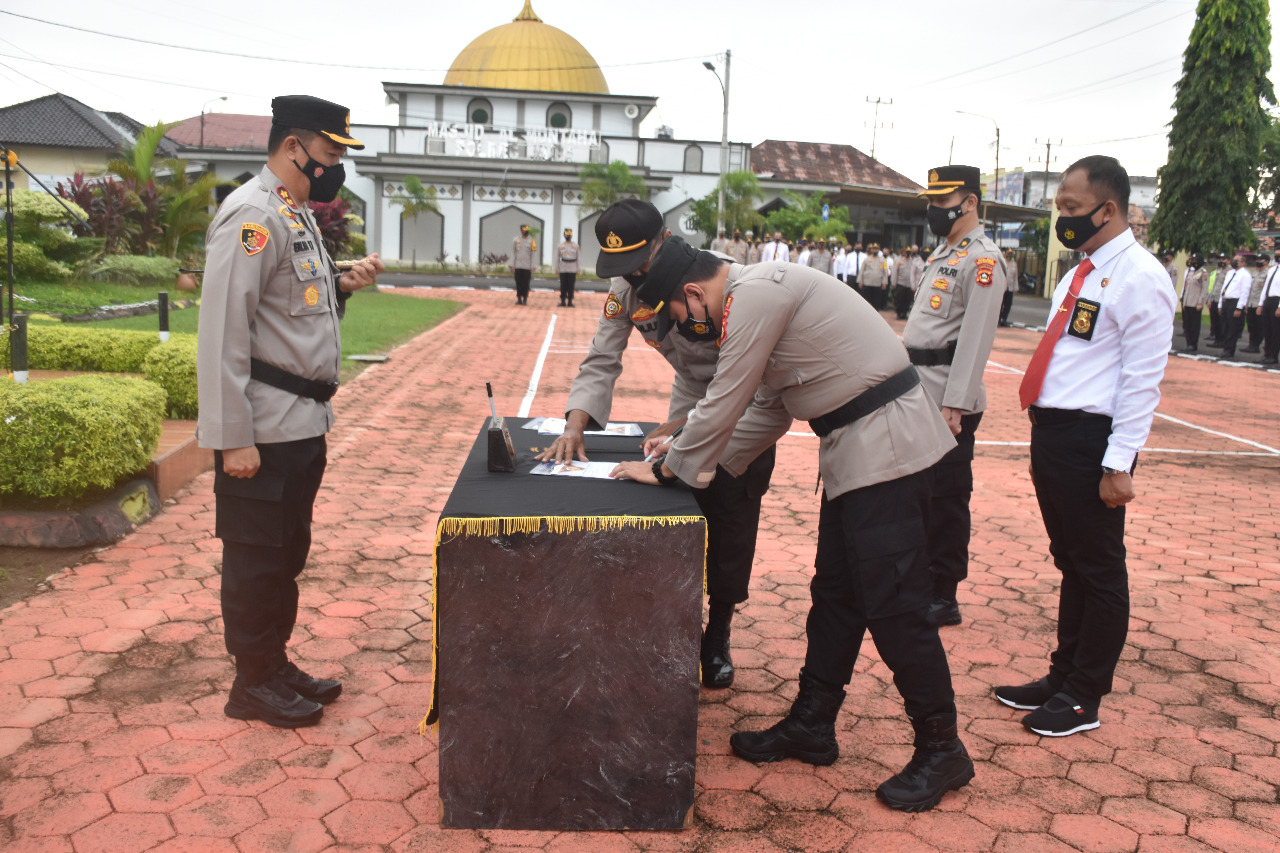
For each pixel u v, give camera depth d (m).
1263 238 32.34
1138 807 2.70
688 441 2.61
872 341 2.59
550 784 2.50
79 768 2.68
